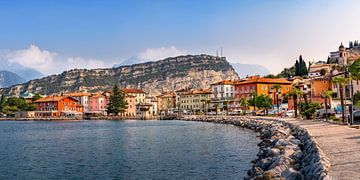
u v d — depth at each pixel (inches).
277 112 5275.6
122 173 1453.0
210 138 2738.7
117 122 6569.9
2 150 2320.4
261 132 2859.3
